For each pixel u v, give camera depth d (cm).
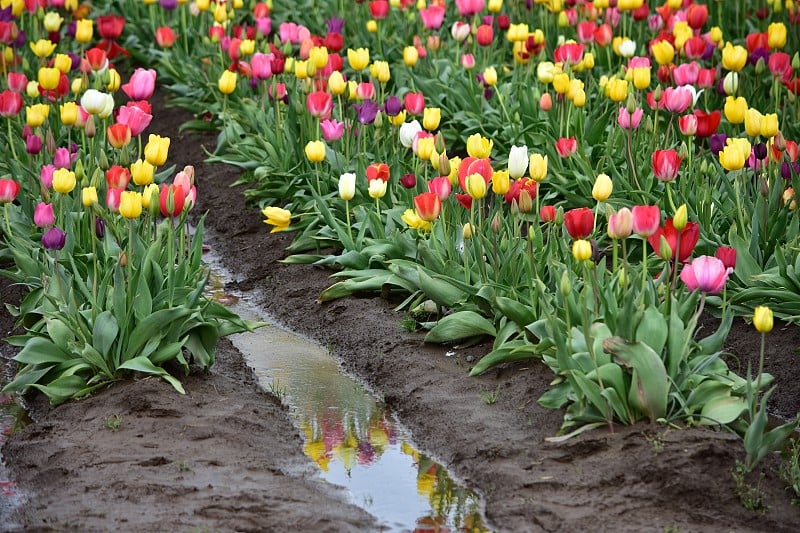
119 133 1049
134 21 2266
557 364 919
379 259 1230
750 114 1124
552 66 1489
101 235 1053
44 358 973
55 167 1152
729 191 1205
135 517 755
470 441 896
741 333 1095
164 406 933
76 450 862
